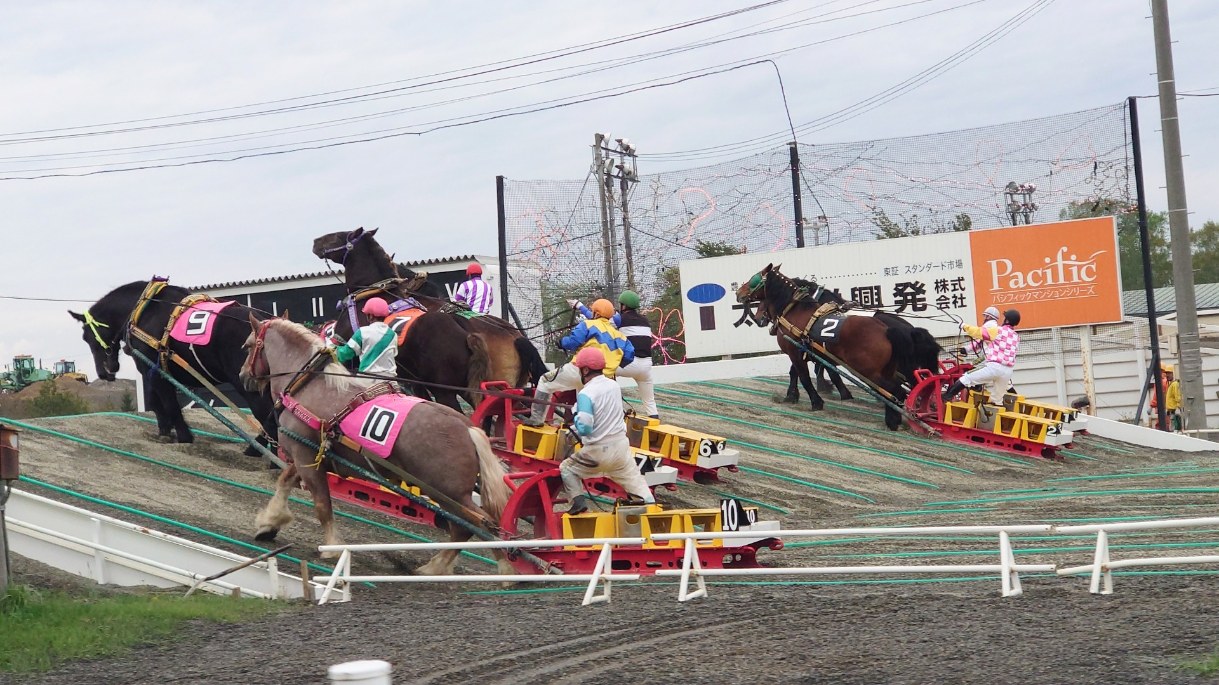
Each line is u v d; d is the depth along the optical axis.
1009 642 7.05
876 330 20.81
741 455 18.45
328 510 11.08
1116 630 7.16
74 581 10.23
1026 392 25.72
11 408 34.78
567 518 10.91
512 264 24.22
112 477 12.94
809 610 8.56
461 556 12.06
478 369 13.59
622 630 8.25
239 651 8.15
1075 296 24.92
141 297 13.87
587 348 11.00
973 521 13.48
